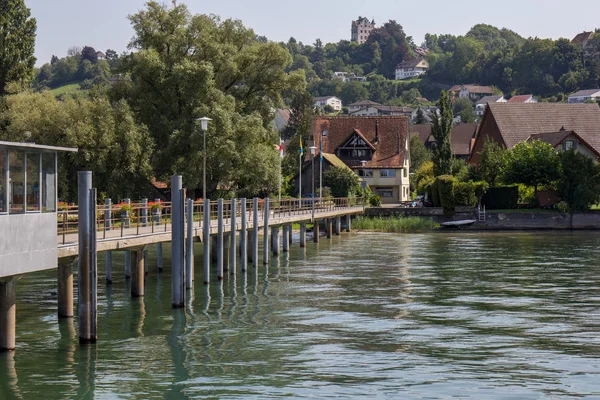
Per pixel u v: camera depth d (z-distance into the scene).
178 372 26.67
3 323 27.08
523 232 91.75
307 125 162.62
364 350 29.80
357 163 128.12
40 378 25.81
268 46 88.31
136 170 76.44
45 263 26.95
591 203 96.94
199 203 53.00
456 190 97.81
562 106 126.75
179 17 84.44
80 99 78.06
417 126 199.88
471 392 24.52
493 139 125.19
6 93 90.62
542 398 23.97
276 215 66.12
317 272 52.78
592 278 49.41
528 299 41.34
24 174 25.78
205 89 80.12
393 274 51.84
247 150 80.56
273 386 25.12
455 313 37.38
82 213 28.11
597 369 27.12
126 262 47.22
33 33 93.00
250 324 34.59
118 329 33.22
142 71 80.62
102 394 24.28
